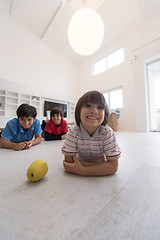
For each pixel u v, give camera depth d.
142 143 1.26
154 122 3.39
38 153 0.86
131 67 3.77
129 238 0.20
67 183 0.41
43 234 0.21
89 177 0.46
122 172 0.50
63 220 0.24
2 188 0.38
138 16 3.38
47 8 3.45
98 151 0.51
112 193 0.34
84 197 0.32
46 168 0.46
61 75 5.14
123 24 3.65
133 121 3.60
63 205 0.29
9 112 3.59
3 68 3.54
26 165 0.61
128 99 3.77
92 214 0.26
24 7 3.46
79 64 5.89
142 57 2.99
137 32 3.66
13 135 1.10
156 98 4.05
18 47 3.90
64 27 3.93
